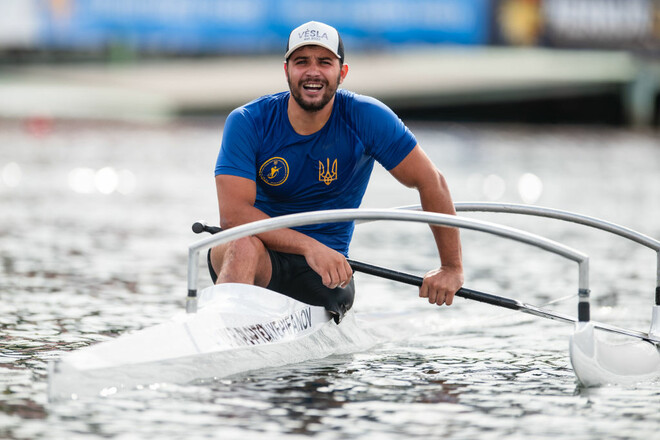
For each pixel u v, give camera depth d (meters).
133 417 12.80
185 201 50.97
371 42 132.38
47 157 80.25
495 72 135.38
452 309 23.12
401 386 15.02
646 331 20.34
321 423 12.72
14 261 29.36
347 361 17.05
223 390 14.34
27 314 20.91
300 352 16.95
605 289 26.25
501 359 17.52
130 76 133.12
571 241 37.19
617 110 164.50
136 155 85.31
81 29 128.25
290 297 17.56
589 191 60.12
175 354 14.77
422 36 132.62
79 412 12.98
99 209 46.16
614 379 15.48
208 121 136.88
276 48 132.12
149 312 21.61
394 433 12.33
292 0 130.75
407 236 38.84
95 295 23.83
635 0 137.25
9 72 129.38
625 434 12.48
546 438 12.27
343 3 131.00
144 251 32.56
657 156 98.81
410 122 160.38
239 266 16.80
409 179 17.69
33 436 11.91
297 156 17.47
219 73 134.12
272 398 13.98
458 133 135.50
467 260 32.31
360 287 26.42
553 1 134.38
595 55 136.88
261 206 18.28
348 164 17.67
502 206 18.98
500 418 13.17
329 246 18.52
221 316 15.85
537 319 22.17
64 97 131.50
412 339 19.69
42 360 16.33
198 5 129.25
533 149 106.56
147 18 128.75
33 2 126.88
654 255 33.59
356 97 17.55
